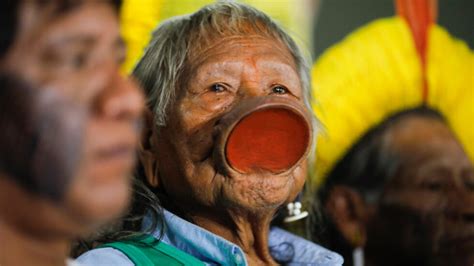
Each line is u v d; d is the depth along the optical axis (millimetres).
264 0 2332
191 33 1713
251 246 1701
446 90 2615
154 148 1716
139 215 1729
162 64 1709
